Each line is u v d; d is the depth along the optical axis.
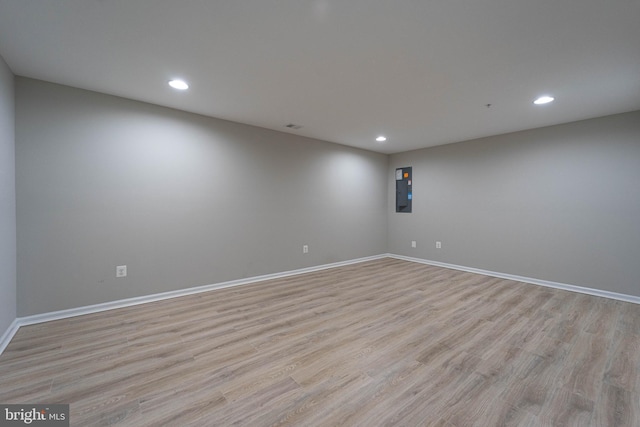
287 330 2.56
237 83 2.69
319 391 1.72
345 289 3.82
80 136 2.83
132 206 3.13
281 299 3.40
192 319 2.79
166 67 2.39
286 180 4.53
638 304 3.26
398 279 4.35
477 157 4.79
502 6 1.64
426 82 2.65
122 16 1.74
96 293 2.94
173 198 3.41
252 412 1.55
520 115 3.56
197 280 3.62
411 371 1.93
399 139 4.89
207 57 2.23
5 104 2.28
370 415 1.53
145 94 2.97
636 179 3.33
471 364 2.02
